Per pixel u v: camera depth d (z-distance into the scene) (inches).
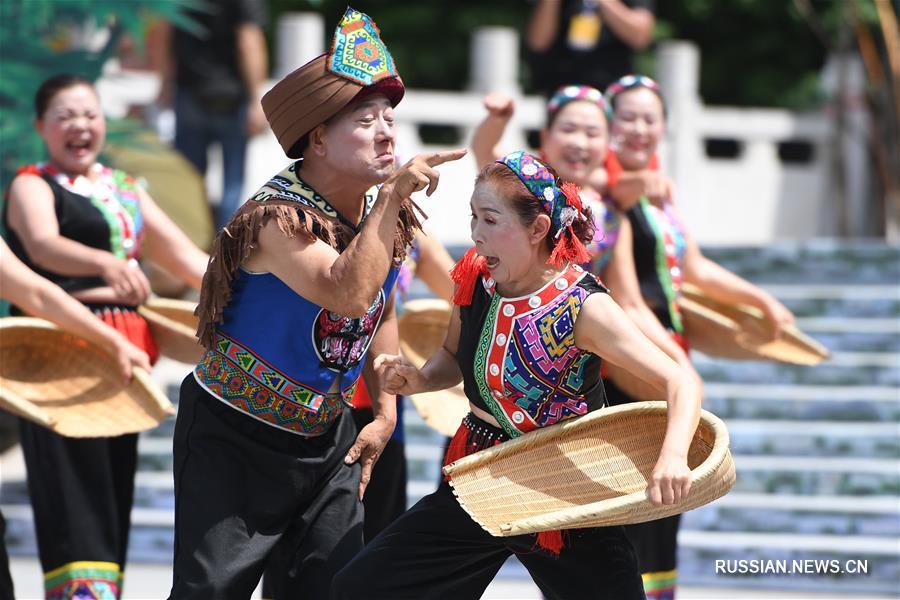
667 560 664.4
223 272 493.0
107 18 1047.0
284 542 520.4
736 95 2303.2
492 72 1626.5
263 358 498.3
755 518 898.7
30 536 912.3
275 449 504.7
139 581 855.1
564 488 484.1
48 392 610.5
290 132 490.0
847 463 948.0
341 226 492.4
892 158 1688.0
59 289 604.7
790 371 1063.0
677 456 445.4
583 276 481.1
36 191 632.4
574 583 488.7
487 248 474.3
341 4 2297.0
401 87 497.4
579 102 665.0
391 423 544.7
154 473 975.6
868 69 1710.1
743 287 755.4
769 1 2242.9
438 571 496.4
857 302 1140.5
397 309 638.5
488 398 493.7
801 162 2133.4
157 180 1164.5
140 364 604.7
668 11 2294.5
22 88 1004.6
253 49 1234.6
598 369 493.0
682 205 1694.1
